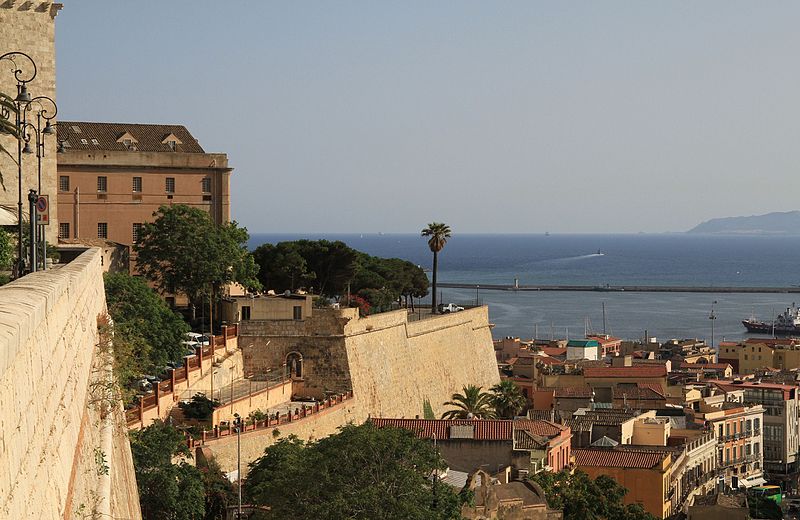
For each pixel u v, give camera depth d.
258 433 90.12
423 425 108.25
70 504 21.72
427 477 71.12
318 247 146.88
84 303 34.00
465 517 82.75
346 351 110.06
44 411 18.94
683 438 155.12
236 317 111.38
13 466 15.03
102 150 132.00
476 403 133.00
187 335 100.31
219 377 99.88
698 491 153.88
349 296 135.25
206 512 73.75
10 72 98.06
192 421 87.19
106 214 130.88
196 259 112.44
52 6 99.31
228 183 137.12
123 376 45.53
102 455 31.14
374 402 114.38
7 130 49.38
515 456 104.69
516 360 190.25
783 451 199.38
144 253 114.00
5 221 66.88
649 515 107.00
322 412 101.38
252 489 75.06
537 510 91.69
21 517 15.27
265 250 146.25
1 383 14.04
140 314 89.06
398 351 122.62
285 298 113.44
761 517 152.62
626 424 145.50
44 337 19.91
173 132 143.38
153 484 67.50
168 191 134.50
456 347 140.62
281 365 109.75
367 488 61.25
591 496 103.88
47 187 99.31
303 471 65.31
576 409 158.62
